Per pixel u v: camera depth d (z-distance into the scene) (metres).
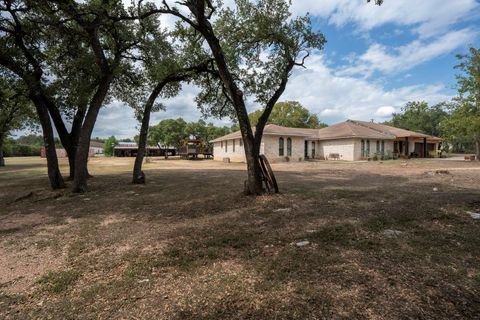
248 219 5.66
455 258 3.48
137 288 3.02
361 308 2.48
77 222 5.94
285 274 3.18
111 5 9.29
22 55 10.22
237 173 16.34
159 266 3.55
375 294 2.71
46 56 10.85
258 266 3.43
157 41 11.33
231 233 4.79
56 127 13.19
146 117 11.98
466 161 24.70
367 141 30.23
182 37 10.67
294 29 9.04
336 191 8.55
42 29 9.98
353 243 4.07
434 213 5.57
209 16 8.14
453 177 12.05
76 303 2.78
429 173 13.84
